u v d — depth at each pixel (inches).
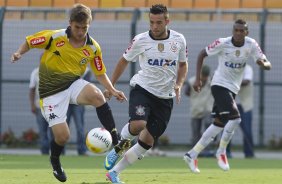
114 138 1159.0
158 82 1230.9
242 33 1567.4
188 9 2492.6
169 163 1838.1
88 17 1119.6
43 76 1155.3
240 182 1302.9
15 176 1373.0
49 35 1146.7
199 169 1638.8
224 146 1576.0
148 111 1216.8
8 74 2433.6
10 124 2439.7
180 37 1240.2
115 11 2460.6
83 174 1437.0
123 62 1255.5
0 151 2297.0
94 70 1182.9
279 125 2407.7
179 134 2418.8
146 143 1214.3
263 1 2748.5
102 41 2428.6
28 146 2418.8
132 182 1272.1
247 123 2150.6
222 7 2753.4
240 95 2137.1
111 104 2422.5
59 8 2479.1
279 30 2394.2
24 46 1147.3
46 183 1238.3
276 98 2404.0
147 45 1232.2
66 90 1155.9
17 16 2475.4
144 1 2743.6
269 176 1440.7
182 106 2413.9
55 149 1167.0
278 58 2394.2
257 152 2375.7
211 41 2413.9
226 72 1590.8
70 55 1151.6
